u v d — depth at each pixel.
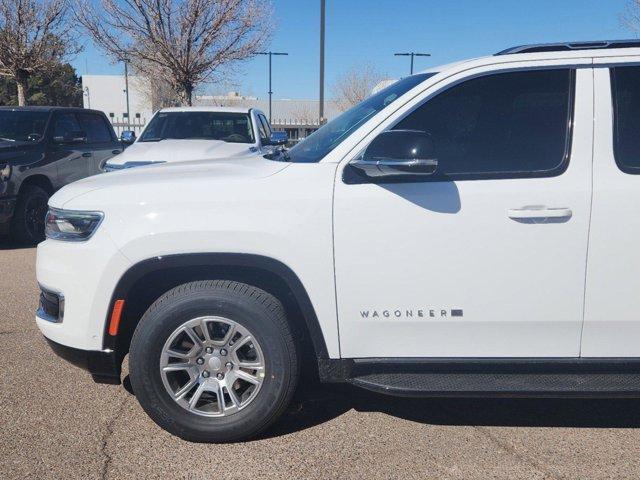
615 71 3.17
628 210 3.04
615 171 3.08
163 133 9.20
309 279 3.11
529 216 3.04
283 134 8.95
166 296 3.18
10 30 16.55
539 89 3.20
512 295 3.10
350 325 3.16
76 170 9.43
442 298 3.12
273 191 3.13
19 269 6.96
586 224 3.04
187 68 15.45
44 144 8.84
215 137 9.13
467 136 3.21
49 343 3.38
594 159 3.10
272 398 3.19
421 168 2.98
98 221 3.18
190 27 15.10
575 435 3.42
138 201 3.16
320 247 3.10
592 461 3.14
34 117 9.12
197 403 3.28
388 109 3.25
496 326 3.14
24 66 17.00
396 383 3.15
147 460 3.10
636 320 3.10
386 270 3.11
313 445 3.27
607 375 3.18
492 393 3.09
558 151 3.13
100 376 3.34
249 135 9.15
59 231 3.31
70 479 2.93
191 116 9.38
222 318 3.16
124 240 3.12
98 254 3.15
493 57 3.29
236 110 9.43
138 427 3.43
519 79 3.22
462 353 3.18
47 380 4.02
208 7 15.09
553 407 3.77
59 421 3.48
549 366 3.17
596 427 3.51
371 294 3.13
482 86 3.24
